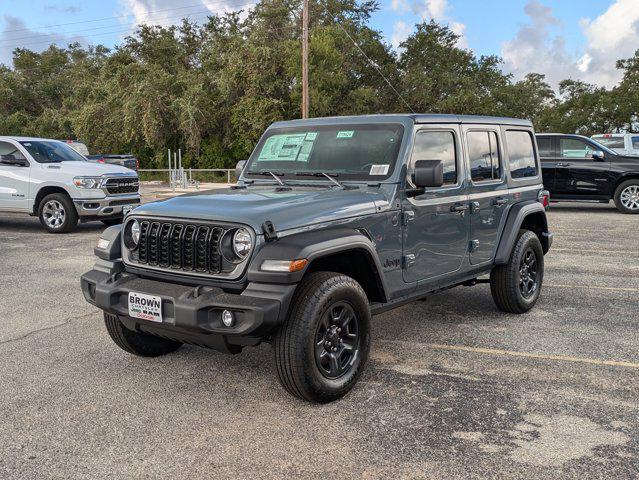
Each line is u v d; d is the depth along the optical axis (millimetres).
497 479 2992
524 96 47531
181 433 3512
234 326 3559
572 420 3646
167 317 3771
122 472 3086
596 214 15227
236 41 38125
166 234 3957
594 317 5945
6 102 56000
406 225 4559
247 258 3629
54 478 3035
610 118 54125
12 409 3859
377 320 5879
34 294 7062
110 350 5016
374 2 41312
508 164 5902
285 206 3863
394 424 3605
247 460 3195
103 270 4289
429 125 4840
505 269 5828
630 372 4441
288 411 3803
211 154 39594
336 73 35875
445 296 6855
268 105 35406
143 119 37156
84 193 11961
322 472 3068
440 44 43875
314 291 3723
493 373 4438
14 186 12359
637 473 3041
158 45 42062
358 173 4668
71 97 49938
